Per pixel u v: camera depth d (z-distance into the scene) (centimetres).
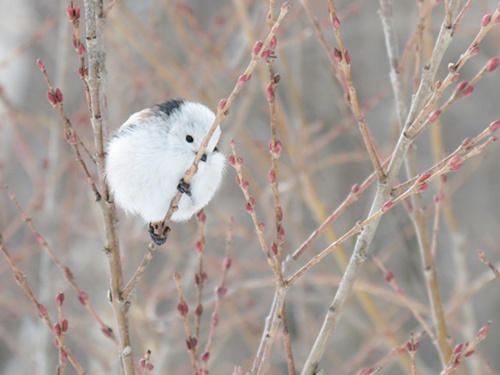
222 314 1423
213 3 1501
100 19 607
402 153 574
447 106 564
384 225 1485
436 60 565
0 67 1176
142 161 630
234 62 1139
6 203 1611
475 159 1408
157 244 610
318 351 599
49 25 1176
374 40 1630
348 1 1520
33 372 1219
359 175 1608
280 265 573
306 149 1145
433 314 721
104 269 1358
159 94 1148
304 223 1412
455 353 601
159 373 1019
